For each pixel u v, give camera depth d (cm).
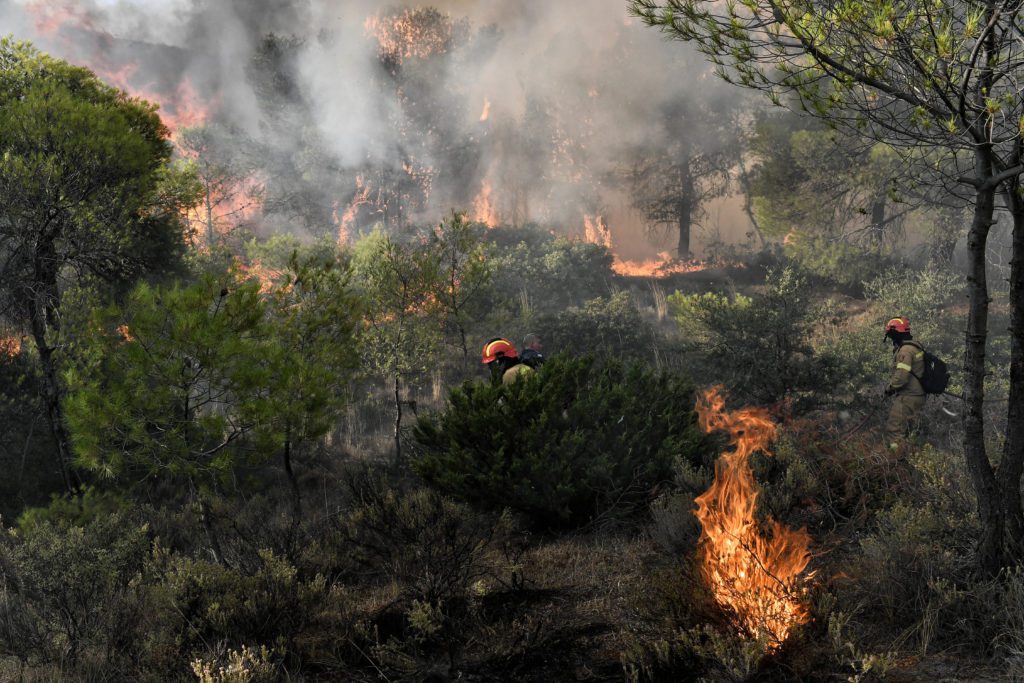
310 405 532
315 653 372
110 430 489
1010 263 364
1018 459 362
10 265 664
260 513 638
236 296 514
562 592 425
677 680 321
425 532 458
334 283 625
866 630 356
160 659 366
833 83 331
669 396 669
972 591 346
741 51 315
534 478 553
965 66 312
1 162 635
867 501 504
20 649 382
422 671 348
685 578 376
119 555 466
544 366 643
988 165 342
